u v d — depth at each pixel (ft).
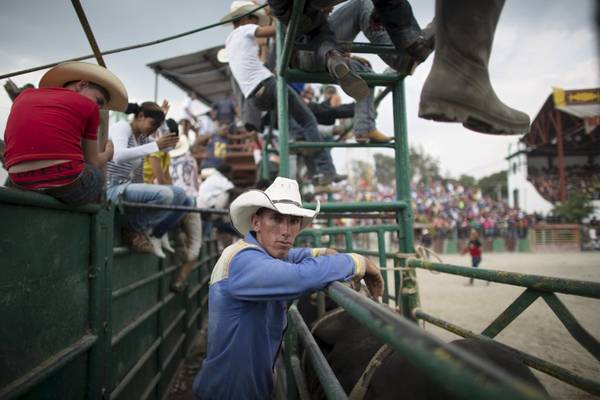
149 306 11.44
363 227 12.14
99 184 6.87
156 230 11.32
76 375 6.72
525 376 3.79
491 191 162.71
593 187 108.27
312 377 6.34
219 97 39.88
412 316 8.11
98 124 6.84
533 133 111.45
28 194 5.19
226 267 5.18
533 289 5.11
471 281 34.22
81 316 6.98
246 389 5.22
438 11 5.16
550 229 82.23
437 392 3.56
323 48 7.38
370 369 4.77
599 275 37.58
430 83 5.34
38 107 6.07
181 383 14.34
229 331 5.09
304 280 4.40
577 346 14.85
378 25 8.39
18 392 4.84
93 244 7.36
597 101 91.30
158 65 32.81
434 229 87.97
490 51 5.32
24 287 5.28
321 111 14.19
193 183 19.26
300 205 5.52
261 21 14.89
